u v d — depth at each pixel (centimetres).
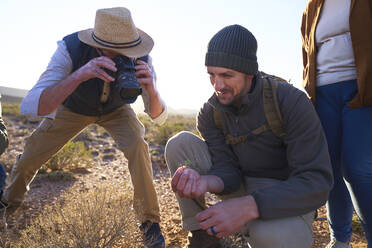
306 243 178
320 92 238
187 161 206
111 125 306
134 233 279
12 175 337
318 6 242
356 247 282
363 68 204
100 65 237
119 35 244
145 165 281
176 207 396
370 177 212
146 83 269
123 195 376
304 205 167
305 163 179
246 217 162
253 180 217
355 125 213
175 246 288
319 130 183
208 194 412
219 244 232
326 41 234
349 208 248
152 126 1280
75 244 228
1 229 301
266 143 201
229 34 179
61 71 265
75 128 311
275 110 192
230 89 187
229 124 214
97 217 244
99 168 610
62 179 500
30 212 348
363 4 207
